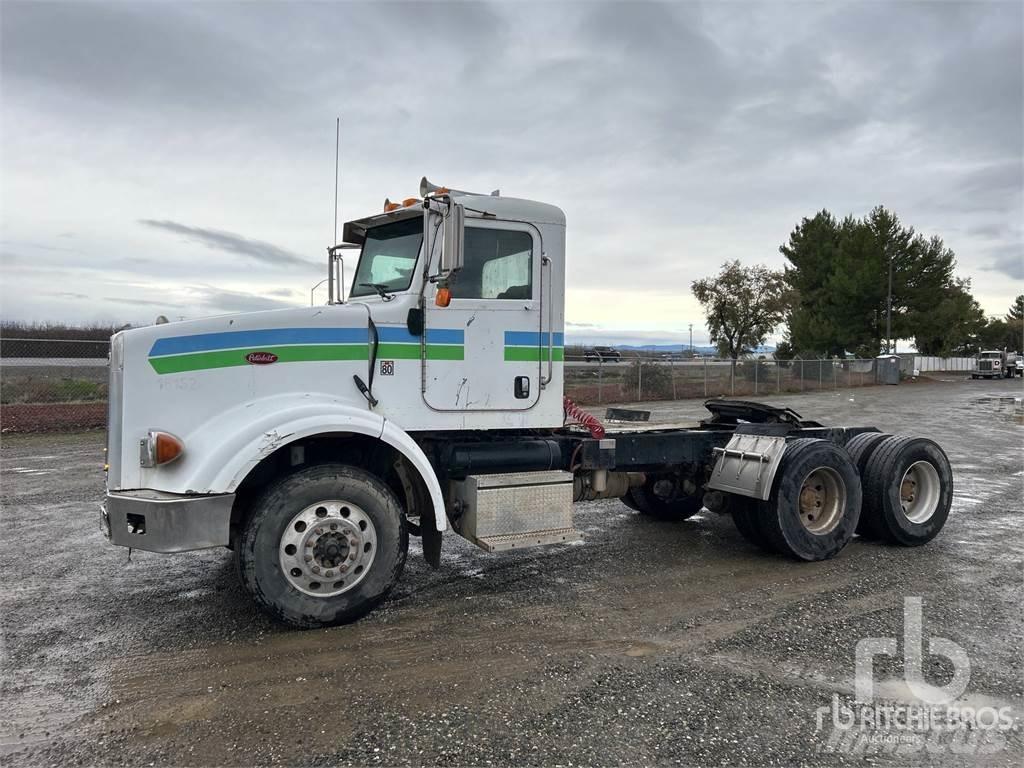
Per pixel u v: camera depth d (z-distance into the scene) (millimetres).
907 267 45406
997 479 10539
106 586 5305
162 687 3656
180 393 4410
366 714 3383
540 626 4516
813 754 3070
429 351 5008
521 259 5301
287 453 4719
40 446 13047
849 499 6156
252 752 3059
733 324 36750
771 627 4516
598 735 3203
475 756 3027
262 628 4441
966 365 73125
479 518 4875
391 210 5363
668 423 7453
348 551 4422
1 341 16156
